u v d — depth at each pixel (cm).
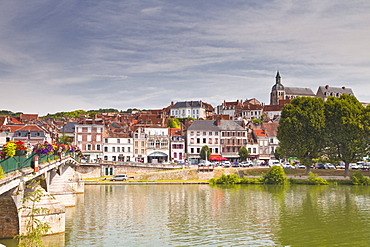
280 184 9256
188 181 9762
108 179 9825
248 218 5175
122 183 9481
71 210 5653
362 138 9519
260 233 4378
